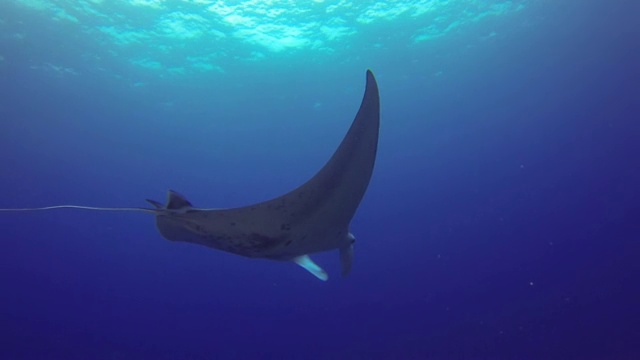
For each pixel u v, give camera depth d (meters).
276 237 3.35
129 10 11.98
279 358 20.20
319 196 3.06
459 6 13.48
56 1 11.51
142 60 14.81
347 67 16.80
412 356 17.50
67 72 15.12
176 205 3.29
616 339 15.45
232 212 3.14
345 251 4.32
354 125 2.78
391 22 13.79
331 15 12.92
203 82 16.89
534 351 16.12
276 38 14.03
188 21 12.63
